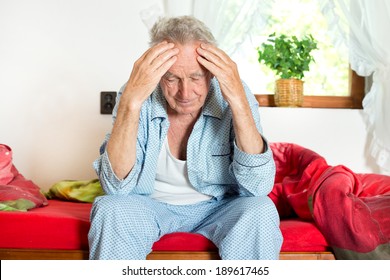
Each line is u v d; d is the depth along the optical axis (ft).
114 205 4.08
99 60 8.23
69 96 8.24
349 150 8.13
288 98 8.09
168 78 4.24
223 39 7.86
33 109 8.23
